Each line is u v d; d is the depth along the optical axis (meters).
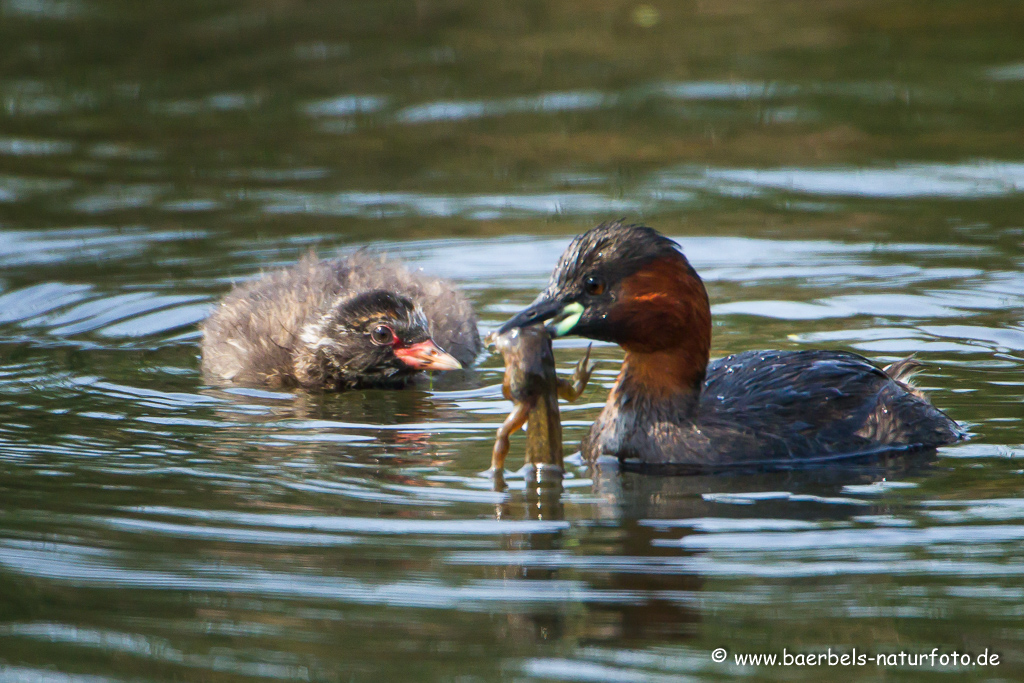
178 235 17.11
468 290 15.42
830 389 10.76
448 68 25.59
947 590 7.79
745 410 10.59
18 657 7.22
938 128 20.91
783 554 8.32
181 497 9.48
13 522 8.95
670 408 10.55
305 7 30.52
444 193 18.78
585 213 17.78
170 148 21.19
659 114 22.45
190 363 13.36
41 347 13.49
